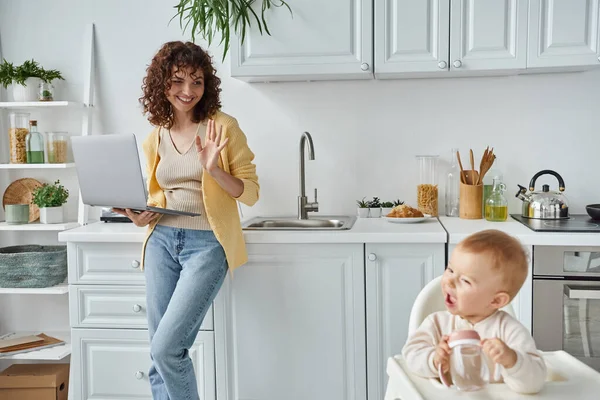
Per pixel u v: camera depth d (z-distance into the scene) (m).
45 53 3.08
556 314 2.30
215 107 2.29
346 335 2.43
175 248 2.24
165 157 2.28
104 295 2.53
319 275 2.42
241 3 2.57
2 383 2.76
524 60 2.55
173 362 2.14
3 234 3.17
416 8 2.57
